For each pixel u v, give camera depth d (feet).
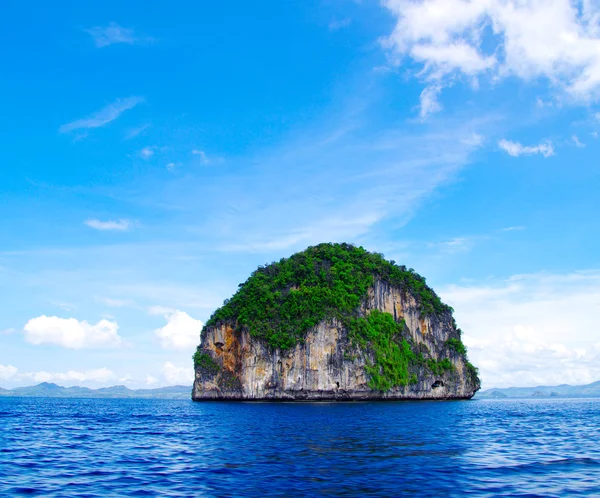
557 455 109.09
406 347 448.24
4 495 73.72
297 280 468.75
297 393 403.13
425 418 216.74
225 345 456.04
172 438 147.23
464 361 483.10
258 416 235.61
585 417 252.01
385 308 468.34
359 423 188.55
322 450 115.44
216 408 330.34
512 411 307.99
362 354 411.54
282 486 78.13
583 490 74.95
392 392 420.36
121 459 106.52
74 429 183.52
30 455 113.39
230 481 82.07
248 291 462.19
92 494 74.23
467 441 132.77
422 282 516.73
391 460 100.63
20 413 309.42
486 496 71.46
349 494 72.90
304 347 408.46
